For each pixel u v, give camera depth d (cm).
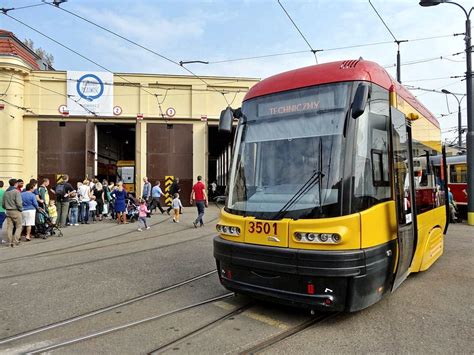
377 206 479
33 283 677
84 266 806
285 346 419
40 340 438
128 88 2323
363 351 407
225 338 440
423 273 745
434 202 790
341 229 440
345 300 439
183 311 531
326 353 402
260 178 523
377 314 517
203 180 2345
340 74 504
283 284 467
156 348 415
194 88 2364
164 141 2344
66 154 2262
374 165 490
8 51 2130
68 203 1500
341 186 455
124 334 453
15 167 2166
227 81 2389
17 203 1091
